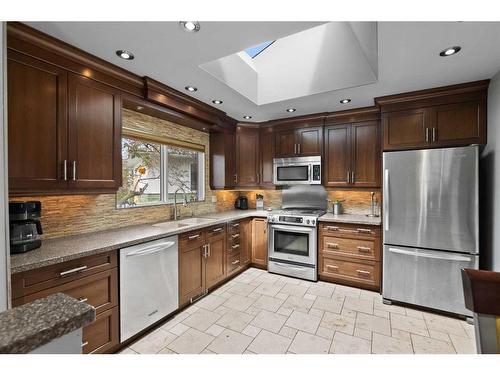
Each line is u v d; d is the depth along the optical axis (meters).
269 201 4.41
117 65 2.05
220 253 3.13
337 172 3.47
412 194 2.55
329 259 3.26
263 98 3.09
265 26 1.55
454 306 2.38
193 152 3.67
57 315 0.50
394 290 2.65
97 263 1.76
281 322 2.32
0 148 1.10
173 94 2.60
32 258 1.48
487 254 2.36
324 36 2.65
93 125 1.95
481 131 2.38
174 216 3.09
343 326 2.25
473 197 2.29
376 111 3.18
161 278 2.26
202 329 2.21
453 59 1.93
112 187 2.10
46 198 1.96
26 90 1.57
